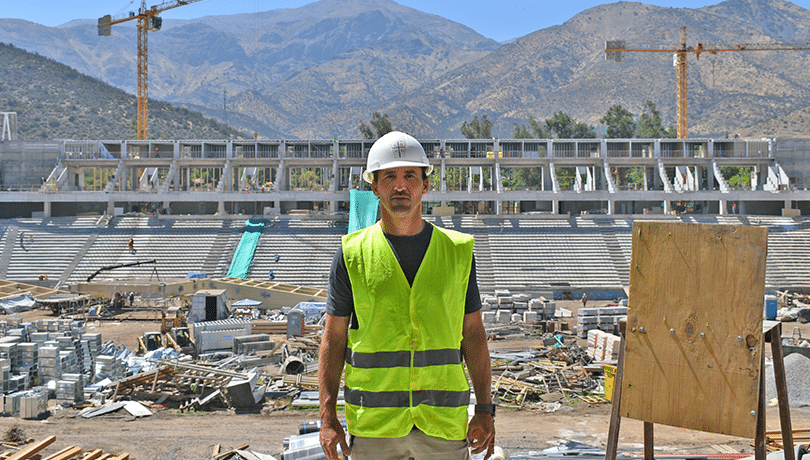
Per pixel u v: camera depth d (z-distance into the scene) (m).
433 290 3.93
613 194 67.06
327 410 4.03
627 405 4.60
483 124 117.38
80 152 73.06
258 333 35.19
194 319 37.81
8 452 16.48
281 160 70.88
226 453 16.44
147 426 19.08
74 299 43.41
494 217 66.31
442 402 3.91
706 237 4.34
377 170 3.90
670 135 124.25
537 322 39.22
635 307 4.58
